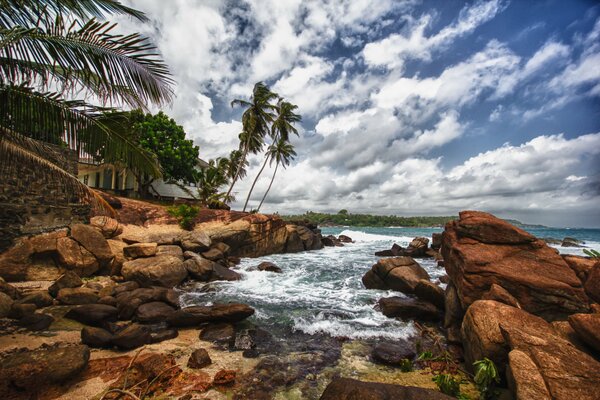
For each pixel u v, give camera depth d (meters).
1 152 5.08
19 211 9.62
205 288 10.23
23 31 4.07
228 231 18.48
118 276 10.66
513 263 5.83
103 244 11.02
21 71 4.38
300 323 6.89
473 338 4.45
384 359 4.86
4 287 7.00
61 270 9.68
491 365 3.69
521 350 3.60
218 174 30.39
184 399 3.64
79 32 4.44
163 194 28.16
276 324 6.88
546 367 3.23
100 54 4.61
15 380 3.40
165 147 24.09
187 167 26.30
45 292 7.38
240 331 6.20
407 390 2.98
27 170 9.83
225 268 12.96
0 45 3.98
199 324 6.50
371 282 10.68
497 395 3.65
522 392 2.99
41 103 4.68
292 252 23.41
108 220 14.16
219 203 27.92
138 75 5.02
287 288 10.58
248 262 17.14
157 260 10.69
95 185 27.23
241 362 4.78
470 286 5.75
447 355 4.99
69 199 11.48
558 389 2.94
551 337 3.82
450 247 7.30
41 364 3.66
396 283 9.86
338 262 17.62
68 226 11.39
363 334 6.25
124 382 3.81
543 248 6.06
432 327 6.68
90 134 5.24
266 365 4.70
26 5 4.25
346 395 2.94
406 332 6.39
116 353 4.79
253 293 9.78
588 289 5.13
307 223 32.84
